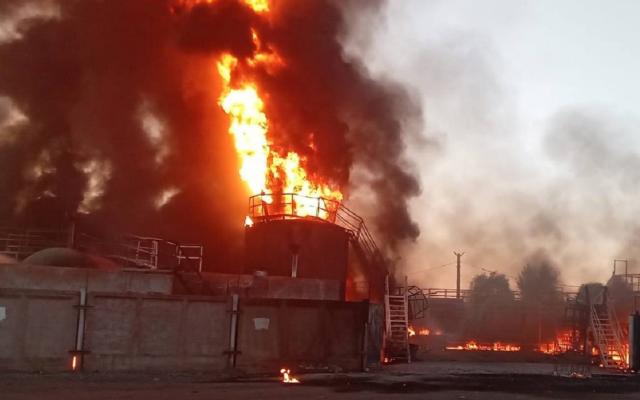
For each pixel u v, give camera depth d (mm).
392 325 29531
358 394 15141
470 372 23156
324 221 30672
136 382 16391
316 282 25641
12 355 17688
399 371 22266
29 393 13867
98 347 18453
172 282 23312
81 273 22156
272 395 14492
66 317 18297
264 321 20172
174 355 19125
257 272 25703
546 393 16875
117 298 18797
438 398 14883
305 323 20594
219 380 17438
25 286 21609
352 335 21047
